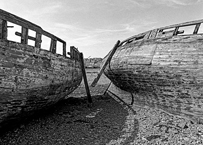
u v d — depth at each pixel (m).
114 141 5.15
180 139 5.30
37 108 5.95
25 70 4.71
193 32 6.85
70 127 6.22
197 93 6.39
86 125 6.50
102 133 5.76
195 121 6.61
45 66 5.48
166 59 7.05
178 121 6.85
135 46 9.29
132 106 9.78
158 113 8.09
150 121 7.04
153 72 7.49
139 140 5.24
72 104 10.07
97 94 14.75
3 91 4.26
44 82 5.43
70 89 8.61
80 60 10.86
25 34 4.88
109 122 6.93
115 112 8.52
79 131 5.88
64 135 5.49
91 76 30.62
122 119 7.34
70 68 7.74
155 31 8.50
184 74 6.45
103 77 29.73
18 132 5.48
